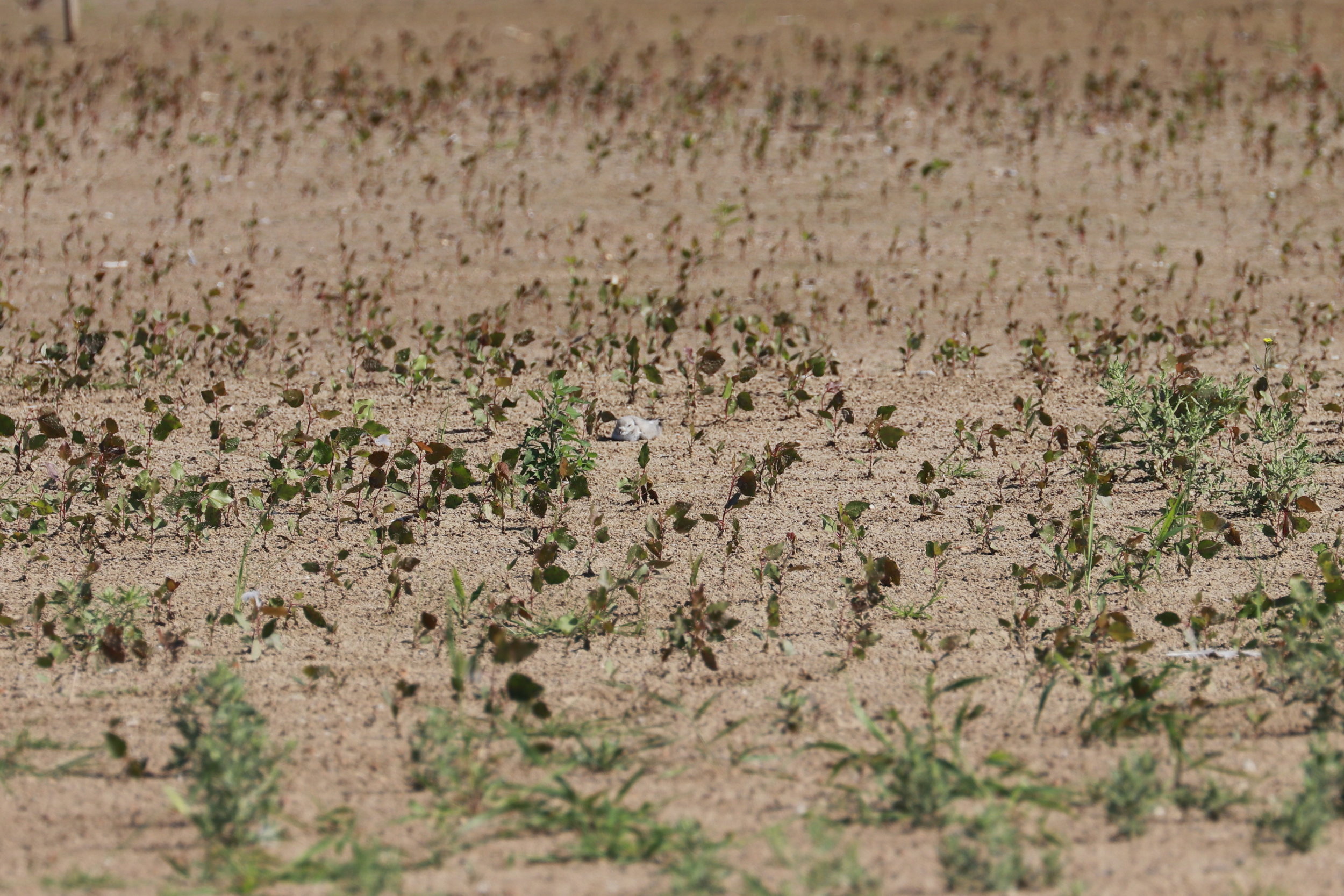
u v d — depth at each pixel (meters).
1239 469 22.56
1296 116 54.47
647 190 37.75
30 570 18.86
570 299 31.02
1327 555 17.09
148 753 14.27
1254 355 29.19
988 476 22.47
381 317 32.00
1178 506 19.23
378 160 48.31
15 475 22.03
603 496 21.64
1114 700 14.87
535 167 47.81
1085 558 19.27
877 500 21.53
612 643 16.91
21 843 12.61
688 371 26.66
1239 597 16.62
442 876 11.97
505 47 70.25
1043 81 59.34
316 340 30.59
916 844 12.41
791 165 47.56
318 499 21.52
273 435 24.25
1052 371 27.94
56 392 26.11
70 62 65.81
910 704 15.38
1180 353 29.56
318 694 15.57
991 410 25.84
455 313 32.88
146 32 74.50
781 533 20.27
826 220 41.62
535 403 26.11
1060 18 76.19
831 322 32.38
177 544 19.84
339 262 37.09
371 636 17.06
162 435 20.45
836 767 13.66
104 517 20.69
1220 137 51.66
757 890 11.35
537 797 13.27
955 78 62.34
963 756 14.14
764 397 26.83
